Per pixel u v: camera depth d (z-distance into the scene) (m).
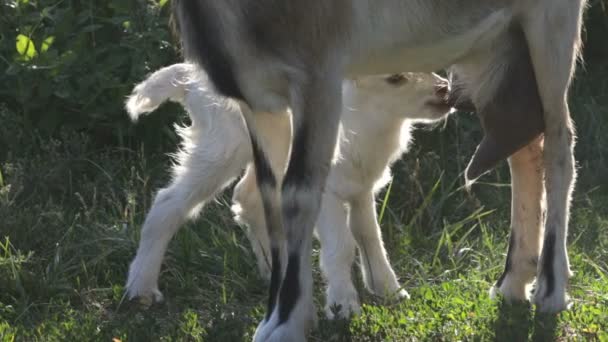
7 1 11.34
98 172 10.89
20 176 10.26
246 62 6.98
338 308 7.51
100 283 9.16
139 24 11.32
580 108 12.53
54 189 10.49
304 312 6.91
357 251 9.65
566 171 7.97
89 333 7.62
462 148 11.56
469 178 8.22
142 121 11.32
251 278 9.09
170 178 10.77
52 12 11.72
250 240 9.17
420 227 10.24
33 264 9.13
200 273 9.24
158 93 9.12
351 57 7.11
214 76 7.14
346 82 8.41
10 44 11.33
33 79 11.00
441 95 8.43
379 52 7.26
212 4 6.95
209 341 7.37
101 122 11.32
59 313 8.26
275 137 7.37
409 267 9.36
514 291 8.18
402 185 10.70
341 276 8.06
